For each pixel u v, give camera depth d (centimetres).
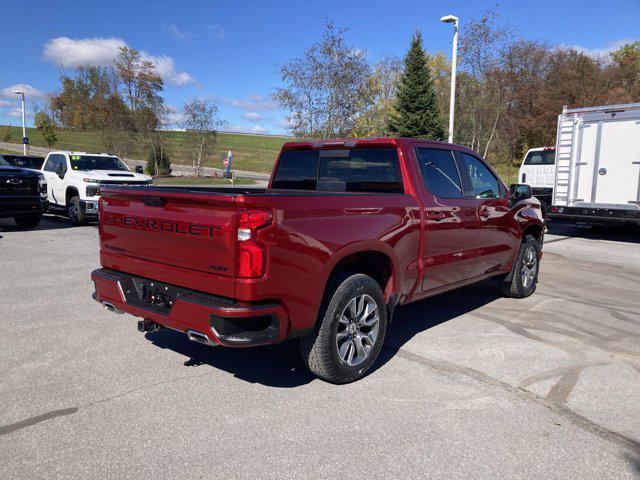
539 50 3709
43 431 317
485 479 276
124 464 284
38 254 917
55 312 564
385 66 3162
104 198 418
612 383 401
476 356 455
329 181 512
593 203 1165
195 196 337
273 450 300
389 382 397
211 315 328
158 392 373
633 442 316
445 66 3459
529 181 1747
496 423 335
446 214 481
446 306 626
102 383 386
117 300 402
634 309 619
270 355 450
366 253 406
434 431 324
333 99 2412
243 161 5872
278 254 330
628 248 1104
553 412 352
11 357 435
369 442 310
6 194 1141
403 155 459
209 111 3959
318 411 347
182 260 353
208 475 275
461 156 536
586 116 1158
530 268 677
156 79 5778
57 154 1455
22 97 4084
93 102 6612
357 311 396
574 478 278
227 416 339
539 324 553
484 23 2434
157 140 3912
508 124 3058
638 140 1090
